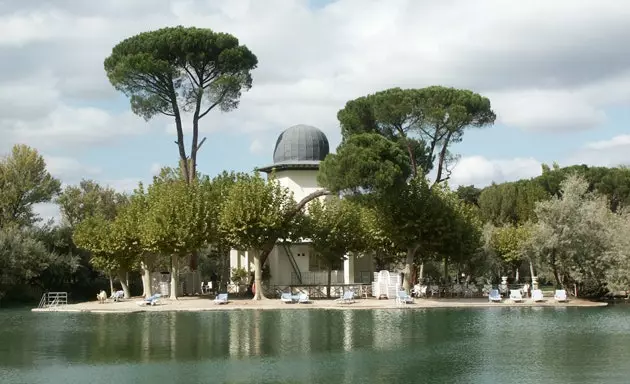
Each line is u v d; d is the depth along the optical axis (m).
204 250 78.25
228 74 68.75
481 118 64.56
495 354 28.86
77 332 37.16
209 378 24.27
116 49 68.56
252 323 40.94
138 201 62.47
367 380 23.80
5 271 65.31
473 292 60.56
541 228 57.56
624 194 86.62
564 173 89.31
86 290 76.12
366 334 35.38
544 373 24.83
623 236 56.22
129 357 28.62
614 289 55.69
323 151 74.69
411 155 64.62
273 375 24.72
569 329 37.19
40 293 71.38
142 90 67.44
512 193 90.50
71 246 73.88
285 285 66.19
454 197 60.62
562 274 59.66
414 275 66.06
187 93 69.25
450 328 37.84
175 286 58.84
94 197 81.62
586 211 57.72
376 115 63.22
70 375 25.00
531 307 52.00
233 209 55.94
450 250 59.03
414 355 28.78
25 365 27.03
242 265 75.19
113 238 60.53
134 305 55.06
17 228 69.62
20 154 74.56
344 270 70.19
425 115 62.22
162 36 65.75
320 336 34.69
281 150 74.50
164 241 55.59
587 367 25.88
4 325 41.53
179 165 69.50
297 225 59.78
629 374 24.55
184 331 37.03
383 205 55.78
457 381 23.61
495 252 72.25
